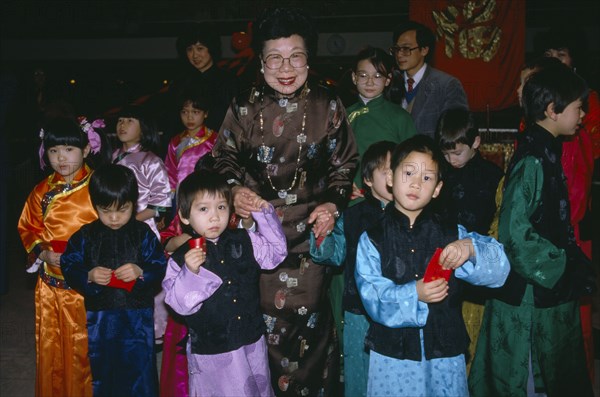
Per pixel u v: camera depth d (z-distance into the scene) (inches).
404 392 89.0
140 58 406.3
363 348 105.6
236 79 172.6
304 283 106.2
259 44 101.1
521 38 272.7
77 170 114.7
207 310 95.0
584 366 98.7
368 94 130.3
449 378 88.3
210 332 95.1
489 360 100.6
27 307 184.5
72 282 103.8
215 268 96.2
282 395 108.6
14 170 230.7
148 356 106.9
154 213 130.9
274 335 107.0
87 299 105.1
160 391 122.3
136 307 105.9
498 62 273.3
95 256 106.0
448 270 84.0
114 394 106.3
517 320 97.1
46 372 112.7
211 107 163.9
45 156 121.0
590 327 122.4
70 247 106.3
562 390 97.5
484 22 272.1
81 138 113.1
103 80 392.8
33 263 114.3
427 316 86.4
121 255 106.6
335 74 367.6
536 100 96.6
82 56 413.7
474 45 273.6
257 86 106.1
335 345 112.4
